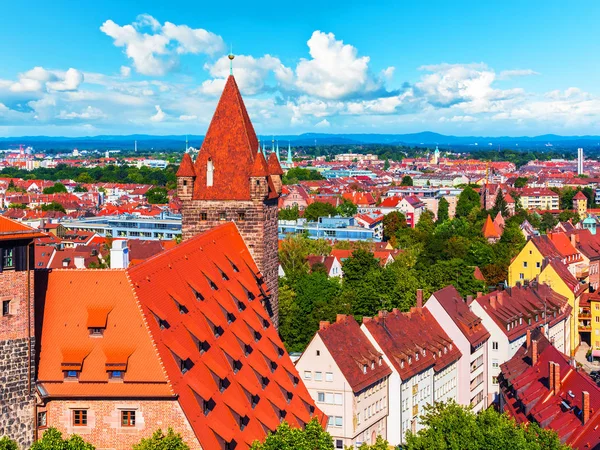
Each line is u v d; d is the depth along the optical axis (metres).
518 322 158.25
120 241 94.19
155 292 76.88
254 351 91.00
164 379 69.88
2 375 68.19
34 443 66.94
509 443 82.00
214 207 109.44
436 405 101.06
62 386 70.56
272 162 119.94
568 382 102.50
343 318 123.12
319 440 73.00
